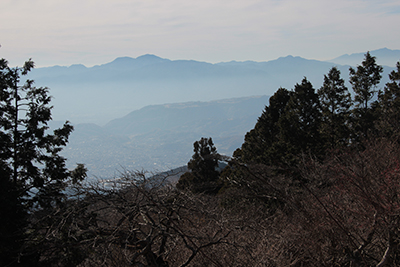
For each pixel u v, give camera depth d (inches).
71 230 267.1
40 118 547.5
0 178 392.8
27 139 533.0
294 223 335.0
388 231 237.0
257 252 300.8
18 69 556.1
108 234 263.4
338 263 303.0
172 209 301.1
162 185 311.4
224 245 303.6
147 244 254.1
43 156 535.2
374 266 284.7
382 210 233.8
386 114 1104.2
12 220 372.8
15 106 543.2
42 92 559.8
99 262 261.6
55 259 286.2
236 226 288.4
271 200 424.8
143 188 275.3
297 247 312.5
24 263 310.7
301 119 1040.2
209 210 296.8
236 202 491.8
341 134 1138.0
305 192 379.6
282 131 933.8
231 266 290.4
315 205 307.6
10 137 518.6
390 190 245.1
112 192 279.0
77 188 276.1
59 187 305.4
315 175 393.7
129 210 268.1
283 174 464.4
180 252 335.6
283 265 290.8
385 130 790.5
